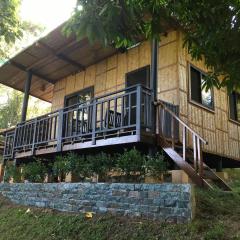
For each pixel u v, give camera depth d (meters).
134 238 4.71
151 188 5.18
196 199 5.03
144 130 6.81
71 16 3.21
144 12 3.53
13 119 23.06
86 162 7.29
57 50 9.86
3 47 12.80
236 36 3.44
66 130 8.47
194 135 6.28
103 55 10.55
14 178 9.30
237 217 4.62
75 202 6.47
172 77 8.60
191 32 3.92
